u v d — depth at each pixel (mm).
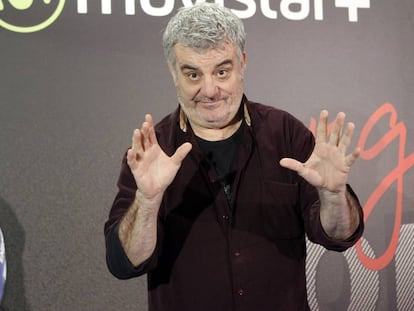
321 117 1197
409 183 2162
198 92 1303
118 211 1356
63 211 1996
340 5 2141
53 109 1987
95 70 2008
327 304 2143
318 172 1197
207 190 1381
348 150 2127
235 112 1349
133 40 2025
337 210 1210
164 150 1422
